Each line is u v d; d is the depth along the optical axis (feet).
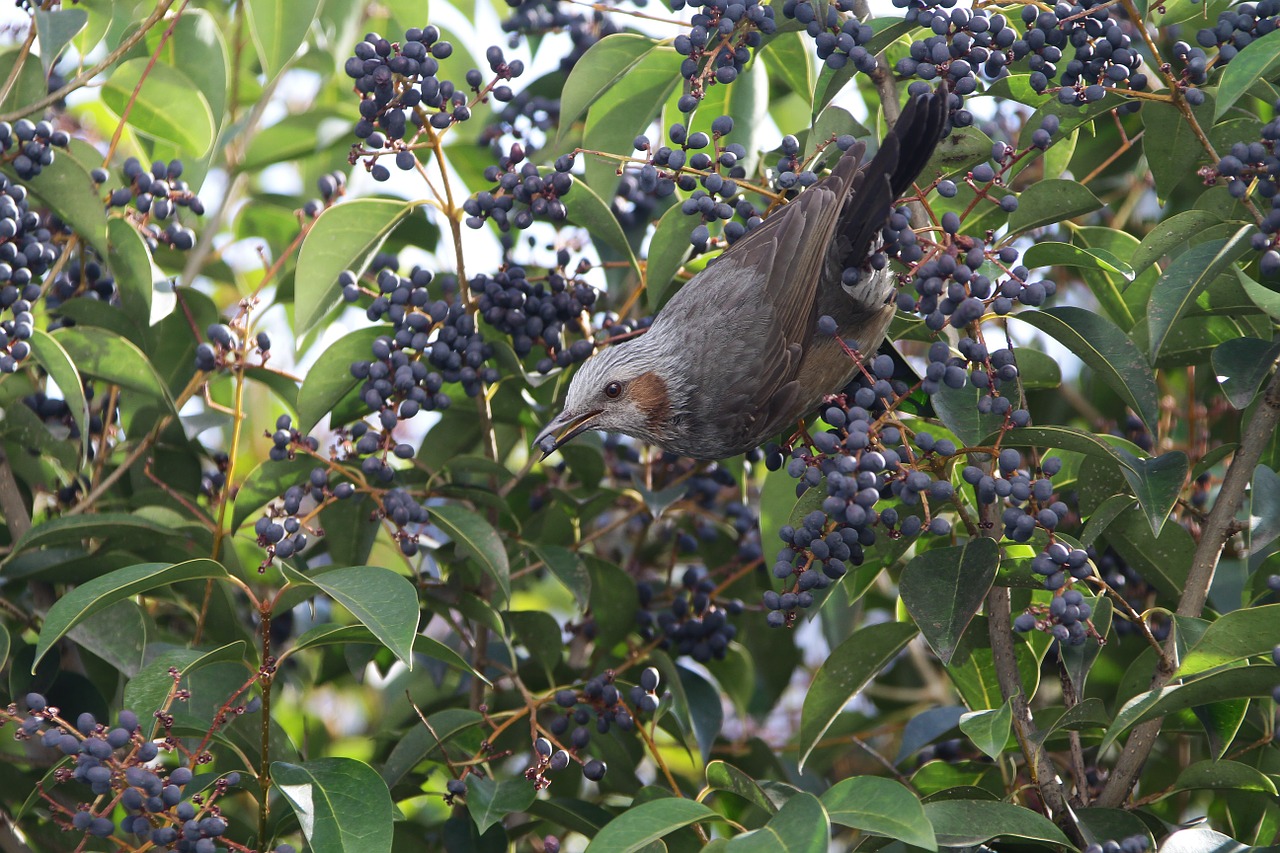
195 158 30.35
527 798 23.24
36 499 31.99
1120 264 22.66
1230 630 19.25
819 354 28.84
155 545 27.32
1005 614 23.26
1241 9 23.09
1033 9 23.41
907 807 17.78
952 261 21.98
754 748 32.09
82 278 29.71
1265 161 22.15
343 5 33.50
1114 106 24.85
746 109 30.17
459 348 27.48
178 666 21.09
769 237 28.55
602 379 29.12
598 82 27.07
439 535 34.12
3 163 27.14
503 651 33.14
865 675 25.12
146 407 29.27
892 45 28.27
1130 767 22.43
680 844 23.39
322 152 36.17
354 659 29.50
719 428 28.76
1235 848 19.24
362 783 20.59
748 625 35.14
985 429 23.75
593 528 36.40
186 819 19.98
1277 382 22.71
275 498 28.09
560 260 28.89
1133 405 22.68
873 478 21.33
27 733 19.84
